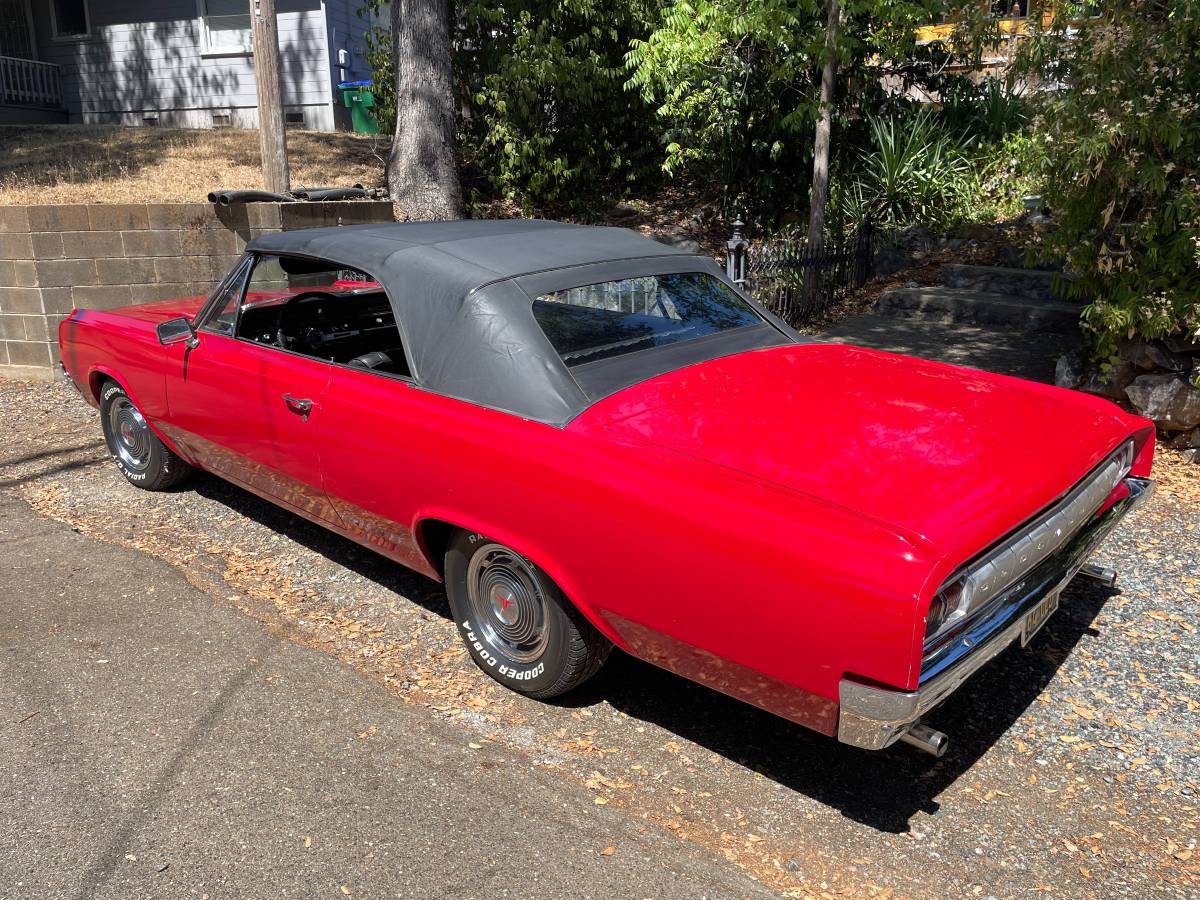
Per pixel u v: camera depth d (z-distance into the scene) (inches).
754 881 100.3
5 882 100.8
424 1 439.8
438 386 131.0
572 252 144.3
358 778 117.3
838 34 359.9
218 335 171.5
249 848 105.5
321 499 155.4
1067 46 227.1
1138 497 137.9
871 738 95.6
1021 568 106.0
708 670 109.2
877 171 447.8
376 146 566.6
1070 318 343.9
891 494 100.7
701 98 437.7
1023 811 111.1
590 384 123.7
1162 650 143.8
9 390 307.3
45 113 706.8
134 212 315.9
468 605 138.6
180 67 688.4
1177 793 113.5
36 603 161.8
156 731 126.8
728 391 126.0
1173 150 211.3
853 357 147.2
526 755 122.1
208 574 172.7
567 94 468.1
